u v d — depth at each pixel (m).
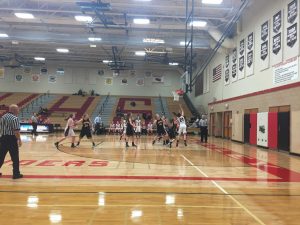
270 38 15.74
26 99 36.16
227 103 22.02
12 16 20.61
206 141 19.36
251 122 17.69
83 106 35.12
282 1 14.55
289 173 8.40
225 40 20.97
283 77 14.38
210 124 26.52
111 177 7.45
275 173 8.37
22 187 6.31
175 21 20.92
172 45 23.72
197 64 31.98
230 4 18.06
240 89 19.80
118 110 33.06
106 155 11.77
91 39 23.70
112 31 23.56
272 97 15.26
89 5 16.44
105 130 29.09
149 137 23.84
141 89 38.12
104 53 31.36
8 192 5.89
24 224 4.15
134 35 24.05
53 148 14.23
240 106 19.53
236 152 13.70
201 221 4.36
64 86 37.88
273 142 14.92
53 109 34.03
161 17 20.00
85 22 21.09
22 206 4.98
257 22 17.30
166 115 33.03
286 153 13.60
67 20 20.80
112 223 4.23
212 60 26.50
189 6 18.08
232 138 20.75
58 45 28.05
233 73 21.08
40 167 8.80
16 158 7.18
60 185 6.52
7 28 23.47
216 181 7.16
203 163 10.04
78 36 23.75
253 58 17.81
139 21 19.94
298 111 12.83
